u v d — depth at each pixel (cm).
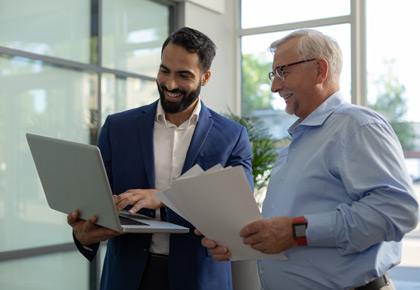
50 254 352
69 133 362
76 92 366
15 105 328
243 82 498
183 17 444
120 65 400
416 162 410
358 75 429
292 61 163
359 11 430
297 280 154
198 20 455
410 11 412
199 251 191
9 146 325
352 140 149
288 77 164
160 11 436
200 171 157
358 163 146
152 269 190
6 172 324
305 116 169
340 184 151
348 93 434
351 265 148
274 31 477
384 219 139
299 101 165
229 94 491
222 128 206
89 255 190
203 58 192
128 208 202
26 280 336
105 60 388
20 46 330
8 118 324
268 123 480
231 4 494
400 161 147
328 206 152
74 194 163
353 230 141
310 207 154
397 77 418
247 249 153
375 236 140
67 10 359
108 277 195
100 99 381
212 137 202
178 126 205
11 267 327
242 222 146
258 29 485
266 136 435
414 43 411
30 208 339
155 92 432
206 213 147
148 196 179
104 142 206
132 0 409
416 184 408
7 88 323
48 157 166
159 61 438
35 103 340
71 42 362
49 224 352
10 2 324
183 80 190
